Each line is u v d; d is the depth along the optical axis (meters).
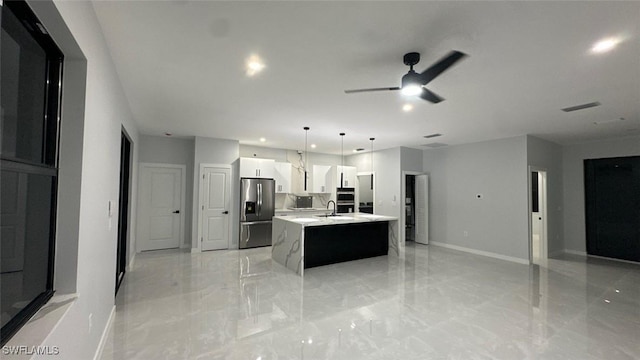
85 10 1.64
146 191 5.76
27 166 1.28
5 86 1.20
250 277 4.19
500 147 5.71
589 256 5.83
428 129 5.00
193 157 6.13
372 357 2.22
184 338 2.47
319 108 3.83
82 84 1.69
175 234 6.07
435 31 2.01
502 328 2.70
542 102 3.46
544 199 5.78
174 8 1.79
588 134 5.23
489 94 3.20
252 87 3.10
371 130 5.16
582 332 2.63
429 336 2.54
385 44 2.19
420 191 7.19
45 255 1.57
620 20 1.84
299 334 2.56
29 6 1.22
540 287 3.87
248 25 1.96
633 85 2.90
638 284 4.04
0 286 1.19
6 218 1.23
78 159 1.66
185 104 3.70
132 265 4.77
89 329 1.90
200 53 2.37
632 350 2.34
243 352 2.27
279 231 5.05
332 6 1.75
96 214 2.03
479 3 1.70
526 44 2.15
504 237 5.54
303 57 2.41
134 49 2.30
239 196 6.23
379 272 4.51
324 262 4.93
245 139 6.16
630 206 5.45
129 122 3.87
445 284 3.95
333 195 7.75
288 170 6.96
